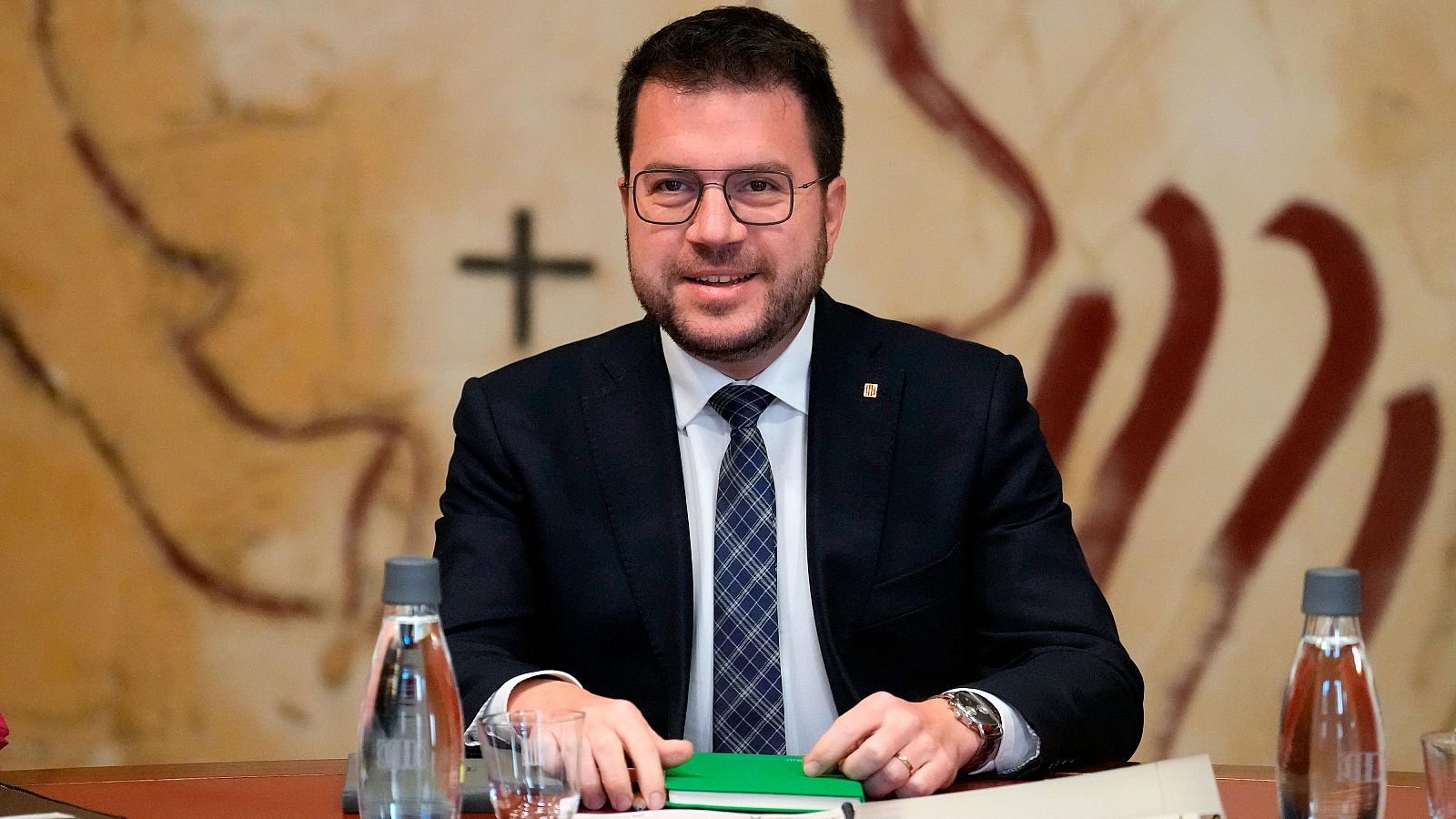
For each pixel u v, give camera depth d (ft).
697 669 22.24
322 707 40.81
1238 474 41.57
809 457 22.85
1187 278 41.42
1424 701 41.75
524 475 23.16
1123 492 41.55
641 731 17.61
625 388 23.63
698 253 21.80
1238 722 41.78
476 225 40.81
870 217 41.27
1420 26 41.29
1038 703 19.34
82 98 39.65
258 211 40.24
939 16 41.14
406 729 15.48
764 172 21.75
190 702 40.50
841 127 23.32
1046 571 22.18
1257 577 41.65
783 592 22.57
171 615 40.42
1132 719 20.71
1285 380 41.52
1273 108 41.29
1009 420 23.25
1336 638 15.66
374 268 40.68
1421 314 41.50
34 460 39.96
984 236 41.34
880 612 22.25
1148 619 41.68
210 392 40.34
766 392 23.13
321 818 16.94
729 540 22.59
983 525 22.90
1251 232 41.42
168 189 39.99
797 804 16.79
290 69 40.19
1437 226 41.42
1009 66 41.24
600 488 22.99
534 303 40.96
